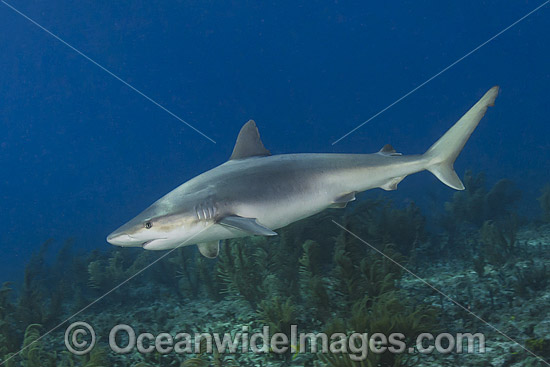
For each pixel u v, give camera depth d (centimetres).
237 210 577
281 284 786
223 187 579
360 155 668
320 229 984
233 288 814
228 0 15288
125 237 534
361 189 664
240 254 809
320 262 908
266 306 645
